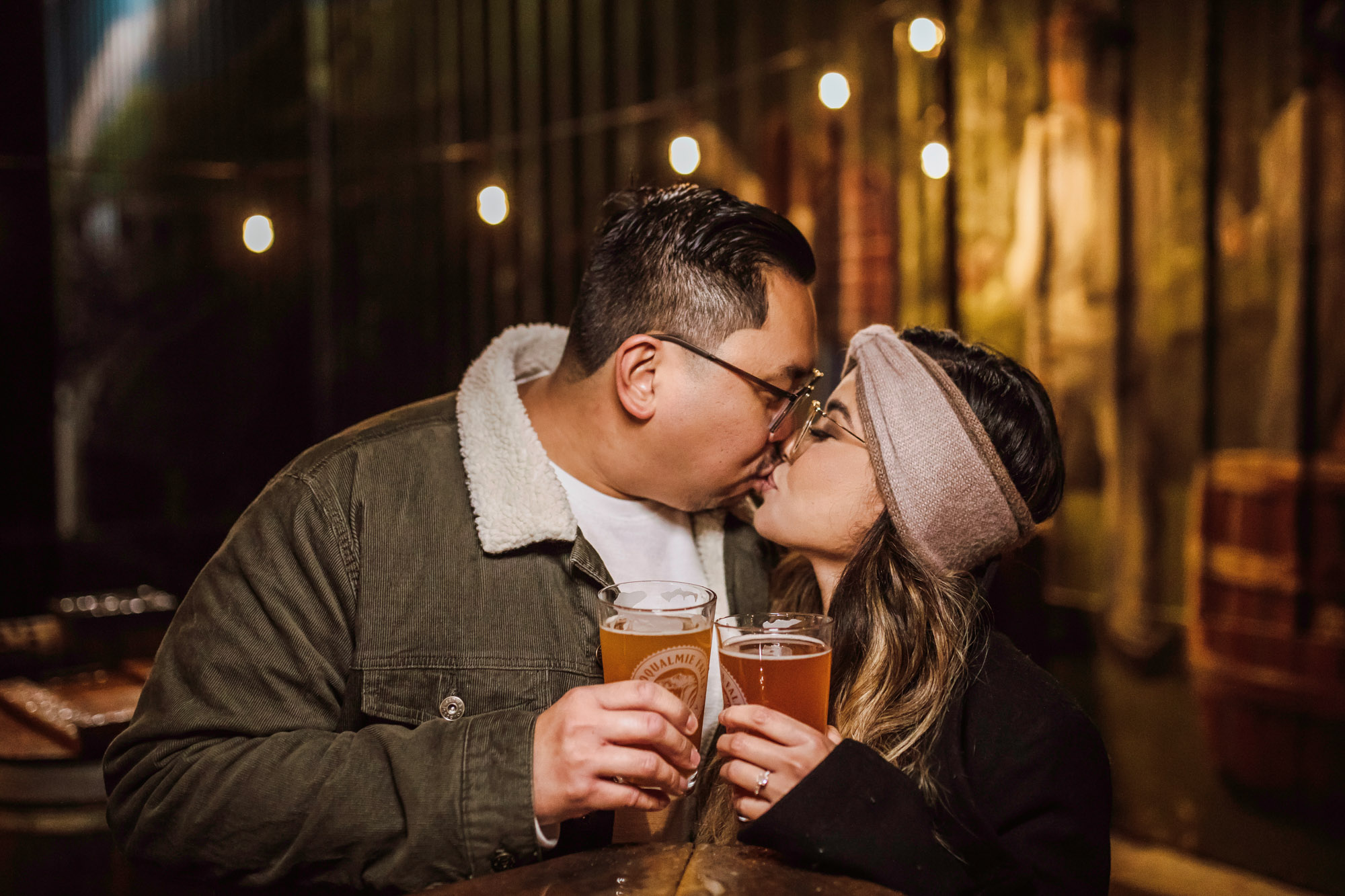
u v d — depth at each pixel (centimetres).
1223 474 294
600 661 134
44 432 514
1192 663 304
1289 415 279
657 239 129
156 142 539
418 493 134
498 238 486
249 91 551
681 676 104
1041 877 115
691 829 138
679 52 414
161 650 128
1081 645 331
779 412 132
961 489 129
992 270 341
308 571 127
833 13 365
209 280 550
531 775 104
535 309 474
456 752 108
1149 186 304
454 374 511
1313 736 279
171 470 542
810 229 379
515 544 130
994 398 135
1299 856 283
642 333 129
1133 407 313
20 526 508
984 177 341
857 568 134
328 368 559
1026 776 118
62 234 517
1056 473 139
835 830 102
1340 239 266
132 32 530
